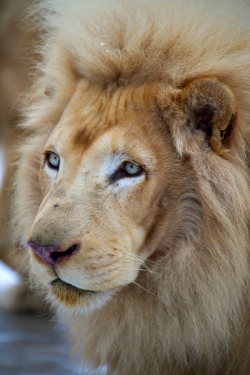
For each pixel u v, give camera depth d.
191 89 6.81
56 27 8.22
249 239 7.14
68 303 6.83
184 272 7.05
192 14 7.34
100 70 7.25
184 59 7.11
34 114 8.33
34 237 6.59
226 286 7.04
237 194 6.88
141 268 7.23
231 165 6.92
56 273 6.70
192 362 7.54
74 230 6.59
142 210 6.88
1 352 10.51
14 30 13.34
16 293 14.09
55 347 10.97
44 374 9.16
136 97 7.07
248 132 7.13
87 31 7.45
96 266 6.63
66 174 6.92
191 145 6.93
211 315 7.10
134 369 7.70
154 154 6.90
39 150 8.02
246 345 7.39
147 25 7.23
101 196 6.79
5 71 13.27
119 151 6.84
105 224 6.71
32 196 8.07
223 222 6.89
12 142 12.60
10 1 13.50
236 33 7.37
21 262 9.08
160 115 7.02
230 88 6.87
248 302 7.29
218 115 6.78
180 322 7.21
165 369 7.58
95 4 7.59
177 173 7.00
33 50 9.56
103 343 7.63
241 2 7.61
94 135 6.97
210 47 7.21
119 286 6.83
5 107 13.27
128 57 7.13
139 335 7.34
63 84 7.78
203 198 6.93
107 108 7.09
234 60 7.20
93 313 7.59
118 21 7.38
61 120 7.36
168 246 7.11
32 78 9.65
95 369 8.21
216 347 7.27
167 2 7.42
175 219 7.05
